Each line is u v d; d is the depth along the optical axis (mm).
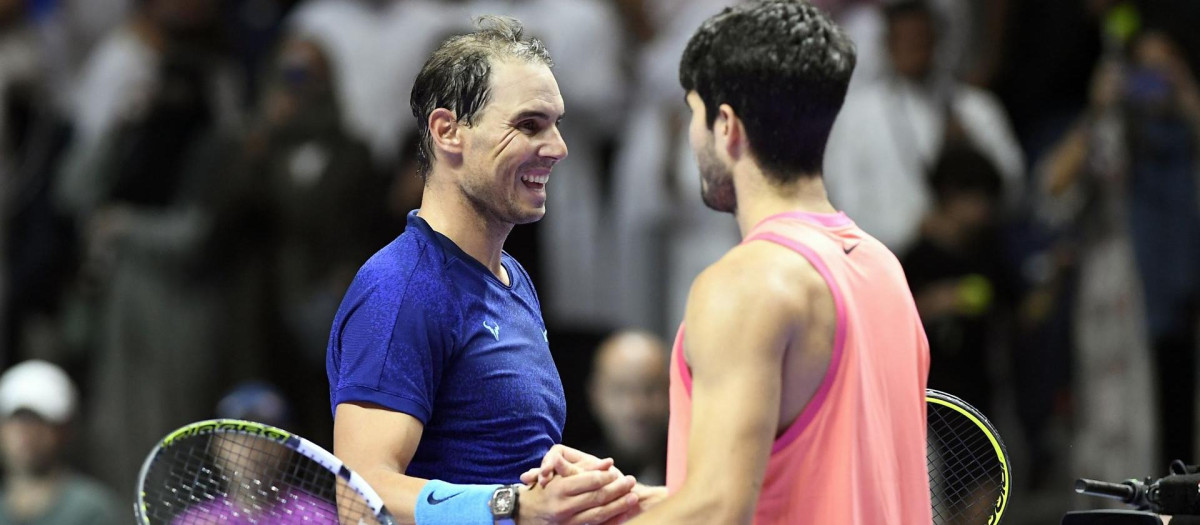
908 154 26828
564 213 27766
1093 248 26203
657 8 30000
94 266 27500
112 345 27156
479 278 11555
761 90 10055
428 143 11656
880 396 10078
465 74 11445
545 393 11797
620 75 29000
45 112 30109
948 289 25781
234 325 26344
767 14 10188
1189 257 25922
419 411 11016
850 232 10297
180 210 27797
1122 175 26047
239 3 30484
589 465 10703
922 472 10461
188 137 28188
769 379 9453
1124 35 27156
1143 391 25547
